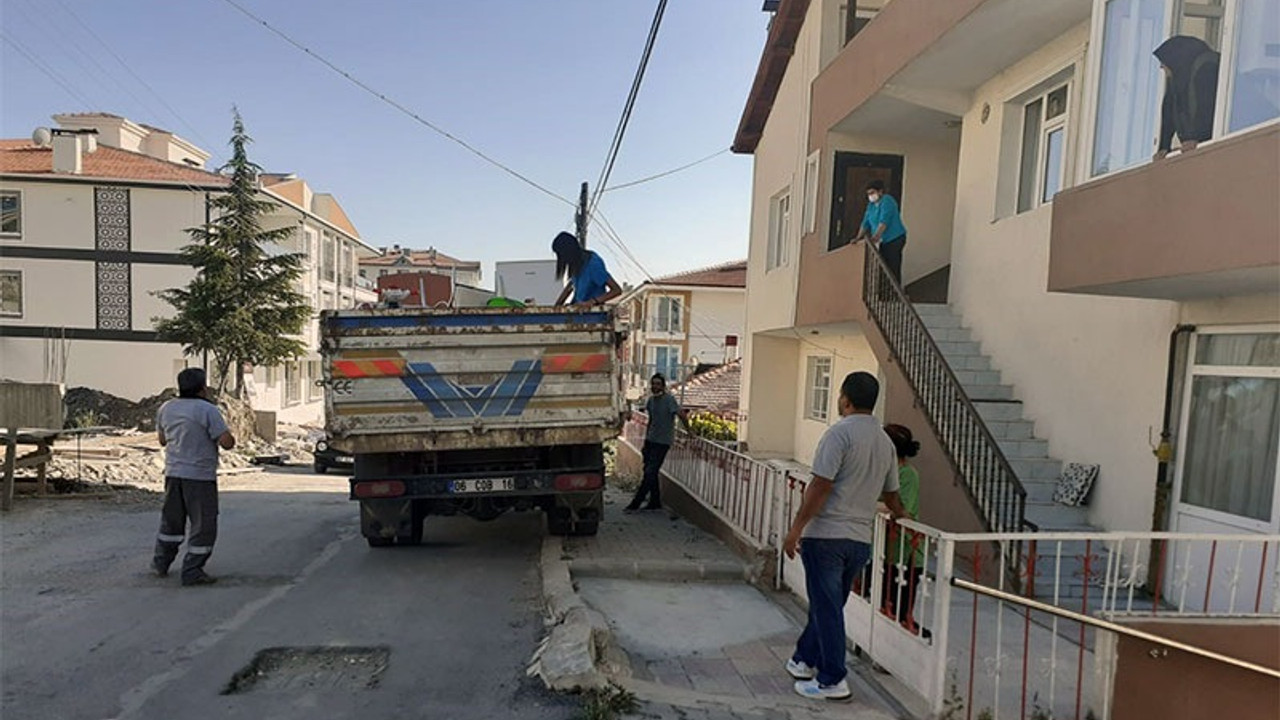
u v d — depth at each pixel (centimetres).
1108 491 670
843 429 404
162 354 2702
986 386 825
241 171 2261
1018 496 607
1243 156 419
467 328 642
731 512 766
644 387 3116
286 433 2661
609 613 550
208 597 549
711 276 3538
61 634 466
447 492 666
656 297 3422
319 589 577
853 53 1027
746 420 1572
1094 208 531
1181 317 599
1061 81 788
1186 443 596
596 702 371
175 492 579
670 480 1033
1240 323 549
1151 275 480
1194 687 439
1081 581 614
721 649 487
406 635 478
